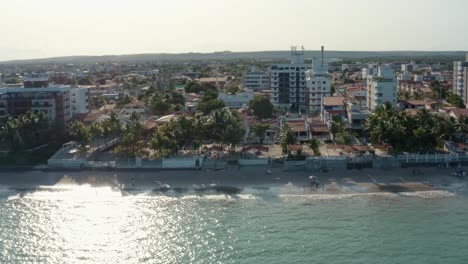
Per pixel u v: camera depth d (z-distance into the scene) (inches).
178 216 4685.0
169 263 3737.7
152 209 4896.7
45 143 7337.6
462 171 5767.7
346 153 6446.9
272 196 5211.6
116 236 4261.8
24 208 5002.5
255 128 7396.7
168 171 6063.0
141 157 6348.4
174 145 6289.4
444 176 5772.6
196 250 3941.9
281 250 3890.3
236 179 5762.8
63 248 4050.2
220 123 6589.6
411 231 4229.8
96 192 5447.8
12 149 6702.8
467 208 4776.1
